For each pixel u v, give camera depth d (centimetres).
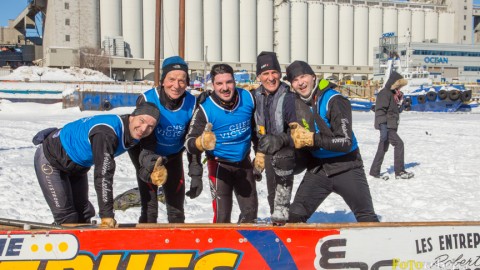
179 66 410
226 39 9281
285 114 436
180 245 341
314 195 439
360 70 10406
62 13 8125
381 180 903
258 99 454
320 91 411
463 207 684
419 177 934
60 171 414
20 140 1503
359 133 2033
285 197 386
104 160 365
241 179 466
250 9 9412
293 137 394
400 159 907
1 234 327
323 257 352
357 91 6047
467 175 955
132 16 8569
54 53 7806
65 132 401
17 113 3488
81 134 387
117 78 8450
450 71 8481
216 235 344
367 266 355
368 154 1341
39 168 412
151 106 374
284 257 349
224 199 462
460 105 4588
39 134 416
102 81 6644
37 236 330
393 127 902
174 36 8881
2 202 664
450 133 2030
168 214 475
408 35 6062
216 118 433
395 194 784
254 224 362
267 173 482
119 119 379
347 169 425
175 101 424
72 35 8200
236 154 454
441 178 919
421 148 1456
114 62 8112
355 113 4256
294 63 416
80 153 393
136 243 337
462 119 3209
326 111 406
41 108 3800
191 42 8931
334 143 393
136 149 444
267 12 9650
